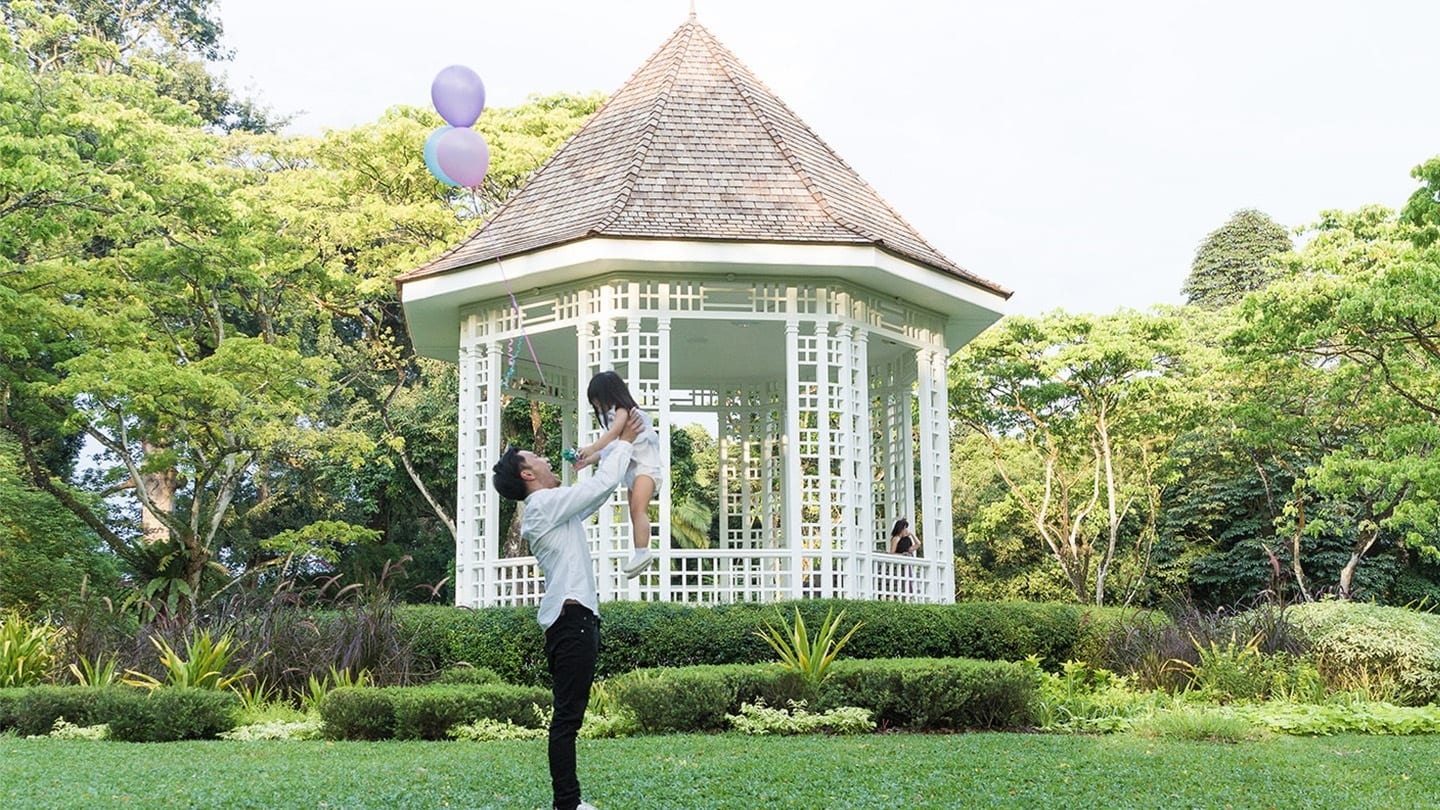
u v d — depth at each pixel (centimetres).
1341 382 2297
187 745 877
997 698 991
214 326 2412
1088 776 701
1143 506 3297
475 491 1467
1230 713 1069
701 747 816
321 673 1134
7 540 2073
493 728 923
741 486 1861
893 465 1711
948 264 1531
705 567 1803
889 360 1717
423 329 1617
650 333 1402
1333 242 2450
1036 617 1340
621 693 980
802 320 1389
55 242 2388
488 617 1246
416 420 3067
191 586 2252
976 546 3612
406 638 1213
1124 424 3000
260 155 3247
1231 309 2975
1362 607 1359
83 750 838
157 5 3812
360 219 2602
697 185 1430
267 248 2283
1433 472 1872
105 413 2175
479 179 1042
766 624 1227
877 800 611
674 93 1564
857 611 1247
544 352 1642
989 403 3031
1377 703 1135
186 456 2300
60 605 1387
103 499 2739
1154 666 1266
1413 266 1828
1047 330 2900
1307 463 2970
